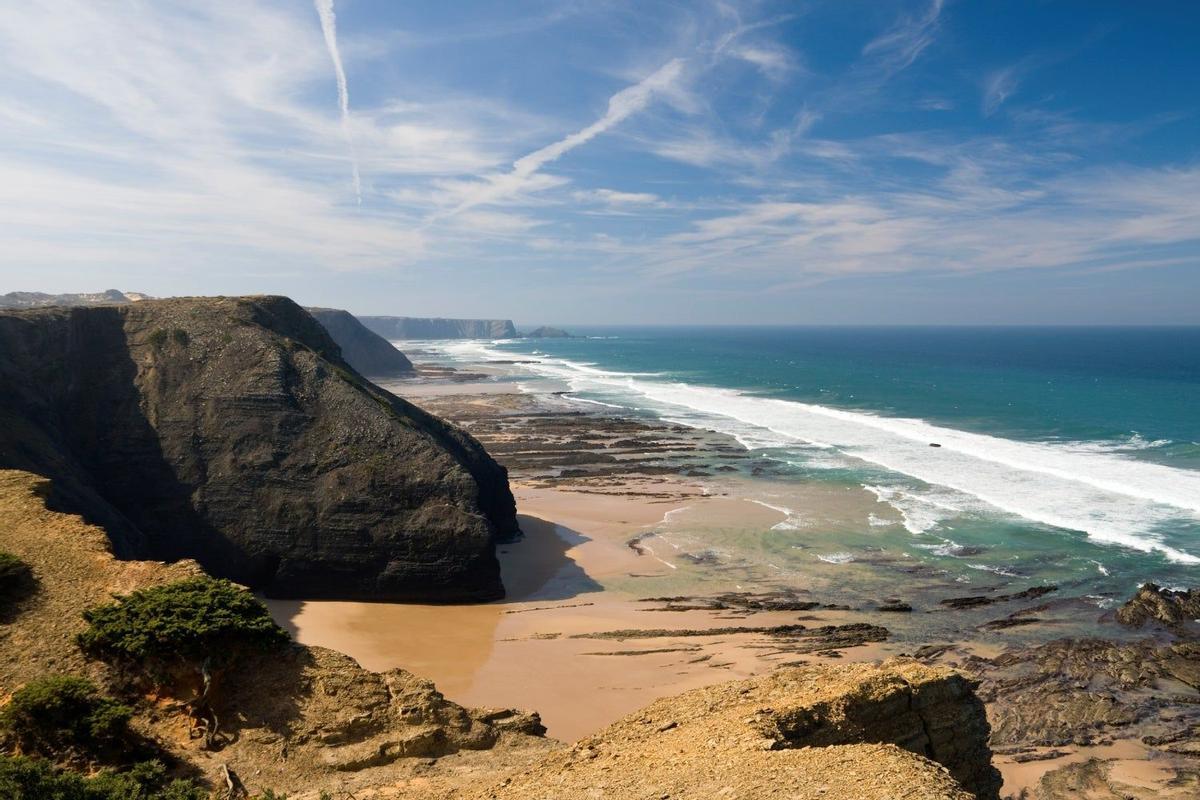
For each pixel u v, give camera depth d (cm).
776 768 1366
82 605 2420
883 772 1283
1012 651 3156
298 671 2331
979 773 1739
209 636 2208
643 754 1603
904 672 1784
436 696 2339
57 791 1538
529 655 3275
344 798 1848
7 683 2080
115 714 1955
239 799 1823
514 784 1644
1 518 2869
